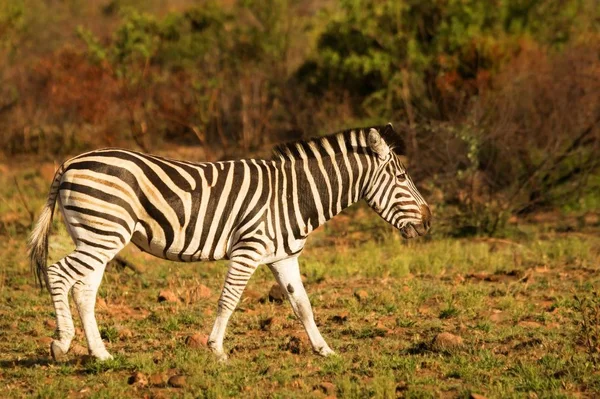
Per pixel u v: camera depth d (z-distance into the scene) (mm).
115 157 15008
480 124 32094
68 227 15031
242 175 15641
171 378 14383
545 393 13773
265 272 23922
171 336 18078
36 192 36375
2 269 24344
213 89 46094
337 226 31562
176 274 23797
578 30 43250
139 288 22469
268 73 48719
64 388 14211
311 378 14852
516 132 32500
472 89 36656
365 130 16406
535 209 32906
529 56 37938
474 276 23609
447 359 15883
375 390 13812
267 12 52125
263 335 18078
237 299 15539
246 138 43031
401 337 17859
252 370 15266
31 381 14656
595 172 33594
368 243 27812
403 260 24734
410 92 39719
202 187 15328
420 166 31953
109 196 14750
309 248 28172
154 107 45719
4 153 45844
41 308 20375
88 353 15562
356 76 42938
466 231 29812
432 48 41344
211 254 15547
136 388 14227
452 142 31344
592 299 18547
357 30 44156
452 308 19562
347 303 20594
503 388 14086
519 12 42906
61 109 44906
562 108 33000
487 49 39406
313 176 15992
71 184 14844
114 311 20188
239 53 50719
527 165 32250
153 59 50219
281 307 20531
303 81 47031
